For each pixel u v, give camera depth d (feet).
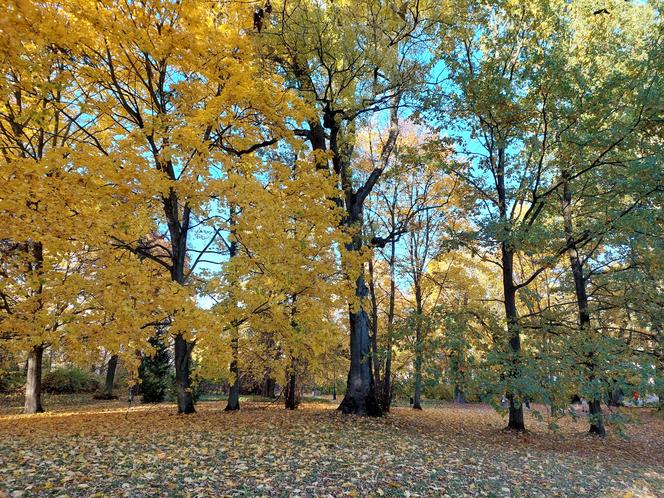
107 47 26.11
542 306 67.36
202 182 24.18
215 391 87.51
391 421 35.37
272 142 33.94
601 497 17.53
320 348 25.34
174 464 17.71
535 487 18.19
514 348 32.17
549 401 24.52
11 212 20.43
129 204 23.40
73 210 21.54
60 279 22.75
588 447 33.71
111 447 20.85
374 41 30.48
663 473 25.20
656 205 28.30
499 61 32.78
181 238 34.50
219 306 24.21
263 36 27.76
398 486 16.15
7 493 12.94
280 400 69.77
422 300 62.85
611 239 29.35
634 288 30.94
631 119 30.53
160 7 23.90
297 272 23.53
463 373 27.68
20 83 20.04
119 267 22.68
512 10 32.04
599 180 32.48
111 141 35.09
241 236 23.53
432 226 54.44
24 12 19.34
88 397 72.23
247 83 26.76
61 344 25.94
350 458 20.12
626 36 36.63
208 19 28.43
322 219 27.07
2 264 25.59
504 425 46.42
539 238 30.66
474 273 68.03
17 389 69.36
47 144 42.80
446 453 23.75
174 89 28.27
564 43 33.19
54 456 18.43
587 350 26.17
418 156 37.63
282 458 19.52
